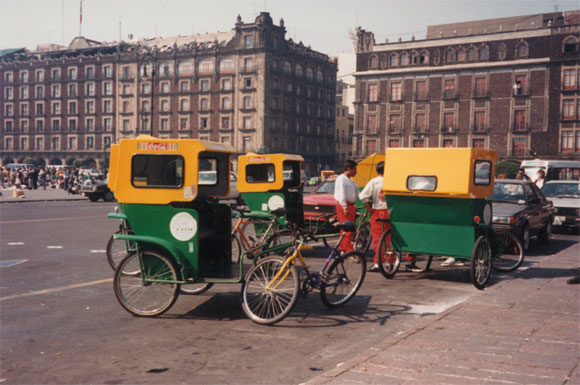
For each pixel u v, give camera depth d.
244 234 8.02
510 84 60.44
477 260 7.54
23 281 7.88
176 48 79.62
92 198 29.95
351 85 100.69
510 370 3.94
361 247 10.45
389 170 7.99
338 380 3.76
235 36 75.75
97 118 86.44
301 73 81.94
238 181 10.88
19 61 94.00
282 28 77.25
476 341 4.68
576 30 57.31
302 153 82.44
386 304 6.55
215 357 4.59
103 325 5.59
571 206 14.94
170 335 5.24
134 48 86.75
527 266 9.39
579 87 57.38
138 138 5.95
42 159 92.19
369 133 67.50
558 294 6.74
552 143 58.91
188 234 5.82
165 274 5.91
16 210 22.09
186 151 5.82
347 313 6.11
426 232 7.95
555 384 3.66
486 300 6.38
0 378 4.11
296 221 10.70
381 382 3.72
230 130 76.12
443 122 63.72
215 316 5.96
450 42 63.09
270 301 5.71
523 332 4.96
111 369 4.30
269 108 75.00
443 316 5.58
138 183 5.93
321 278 6.07
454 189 7.42
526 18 68.38
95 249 11.17
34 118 92.56
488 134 61.62
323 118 87.38
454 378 3.78
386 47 66.50
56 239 12.79
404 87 65.56
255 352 4.73
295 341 5.05
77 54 90.69
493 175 7.99
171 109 80.44
